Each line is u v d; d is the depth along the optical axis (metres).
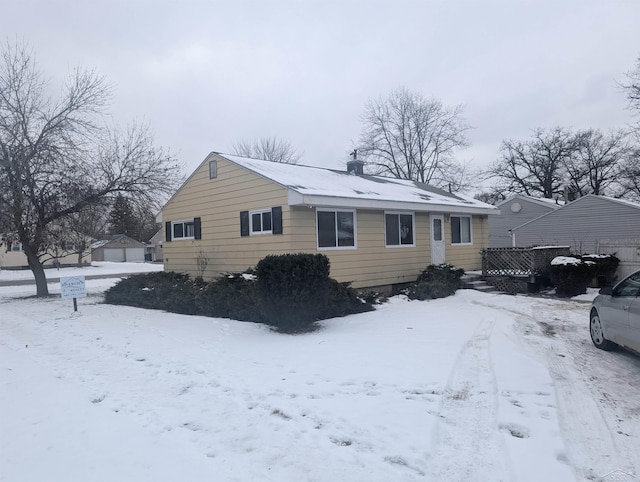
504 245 34.91
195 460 4.04
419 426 4.58
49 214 17.62
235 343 8.62
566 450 4.00
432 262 17.45
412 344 7.96
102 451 4.24
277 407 5.25
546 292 15.86
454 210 17.69
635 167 37.38
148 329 10.24
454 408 5.05
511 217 34.56
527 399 5.25
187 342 8.80
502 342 8.02
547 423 4.57
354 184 16.33
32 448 4.35
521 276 15.99
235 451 4.21
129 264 47.94
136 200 18.73
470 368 6.52
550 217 29.14
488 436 4.34
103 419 5.06
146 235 67.88
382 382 5.98
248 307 10.95
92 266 44.03
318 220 13.62
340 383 6.03
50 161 16.92
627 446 4.11
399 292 15.35
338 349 7.80
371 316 11.03
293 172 15.88
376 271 15.27
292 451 4.16
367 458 3.97
